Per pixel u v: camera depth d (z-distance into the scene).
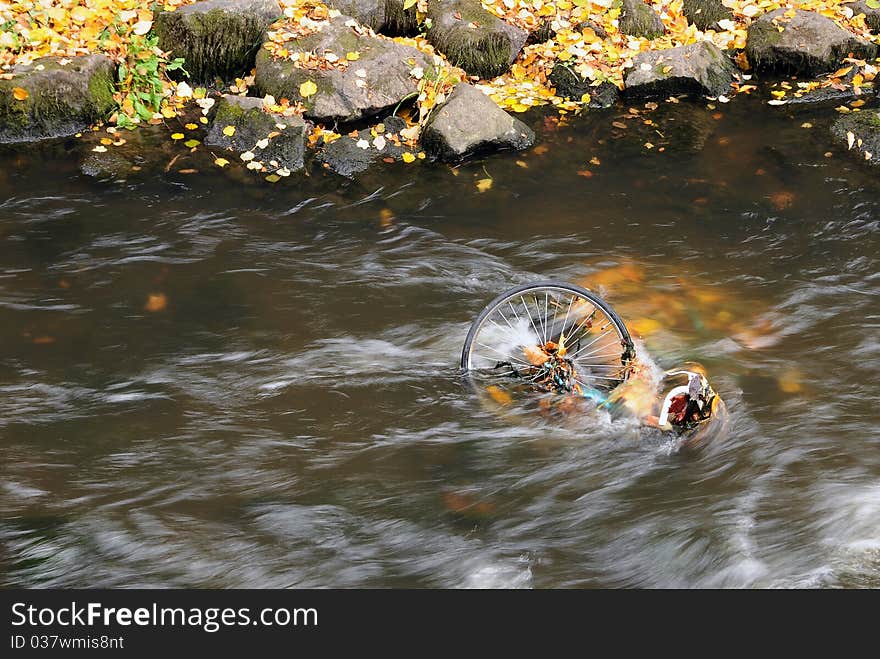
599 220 9.34
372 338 7.50
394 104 10.70
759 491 5.87
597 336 6.99
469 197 9.70
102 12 11.04
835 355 7.29
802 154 10.42
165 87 10.97
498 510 5.77
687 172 10.15
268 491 5.86
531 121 11.03
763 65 12.01
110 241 8.76
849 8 12.54
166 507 5.68
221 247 8.77
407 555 5.43
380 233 9.10
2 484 5.79
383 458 6.19
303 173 9.98
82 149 10.09
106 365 7.06
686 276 8.41
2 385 6.76
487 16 11.72
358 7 11.83
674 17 12.70
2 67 10.24
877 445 6.26
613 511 5.77
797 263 8.62
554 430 6.46
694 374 6.29
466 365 6.86
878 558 5.31
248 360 7.17
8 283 8.05
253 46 11.20
